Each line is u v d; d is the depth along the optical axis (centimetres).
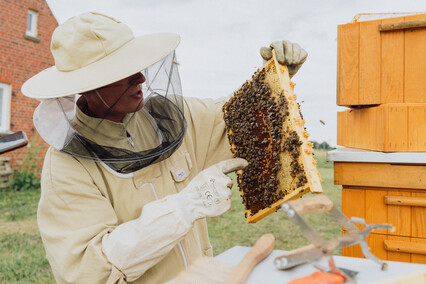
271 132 163
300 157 148
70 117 168
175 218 145
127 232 146
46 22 1098
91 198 158
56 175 160
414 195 192
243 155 191
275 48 167
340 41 208
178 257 170
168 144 174
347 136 246
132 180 170
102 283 146
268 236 118
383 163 194
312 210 99
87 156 155
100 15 168
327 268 96
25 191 940
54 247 155
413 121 188
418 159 185
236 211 651
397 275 94
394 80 196
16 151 1006
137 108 169
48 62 1109
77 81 150
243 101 189
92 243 147
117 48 159
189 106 214
